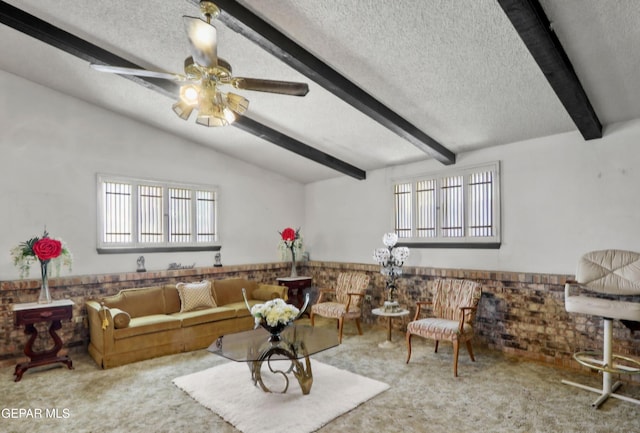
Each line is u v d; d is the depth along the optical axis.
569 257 4.15
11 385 3.69
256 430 2.76
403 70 3.34
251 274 6.55
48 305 4.07
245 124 4.80
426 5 2.54
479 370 3.98
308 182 7.46
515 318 4.43
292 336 3.83
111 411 3.12
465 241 5.04
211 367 4.14
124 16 3.24
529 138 4.46
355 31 2.91
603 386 3.33
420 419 2.95
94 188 5.11
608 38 2.65
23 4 3.23
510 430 2.79
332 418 2.95
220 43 3.37
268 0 2.70
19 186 4.59
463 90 3.56
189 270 5.76
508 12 2.27
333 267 6.73
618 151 3.86
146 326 4.40
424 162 5.55
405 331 5.55
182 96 2.86
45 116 4.79
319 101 4.27
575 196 4.12
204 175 6.18
